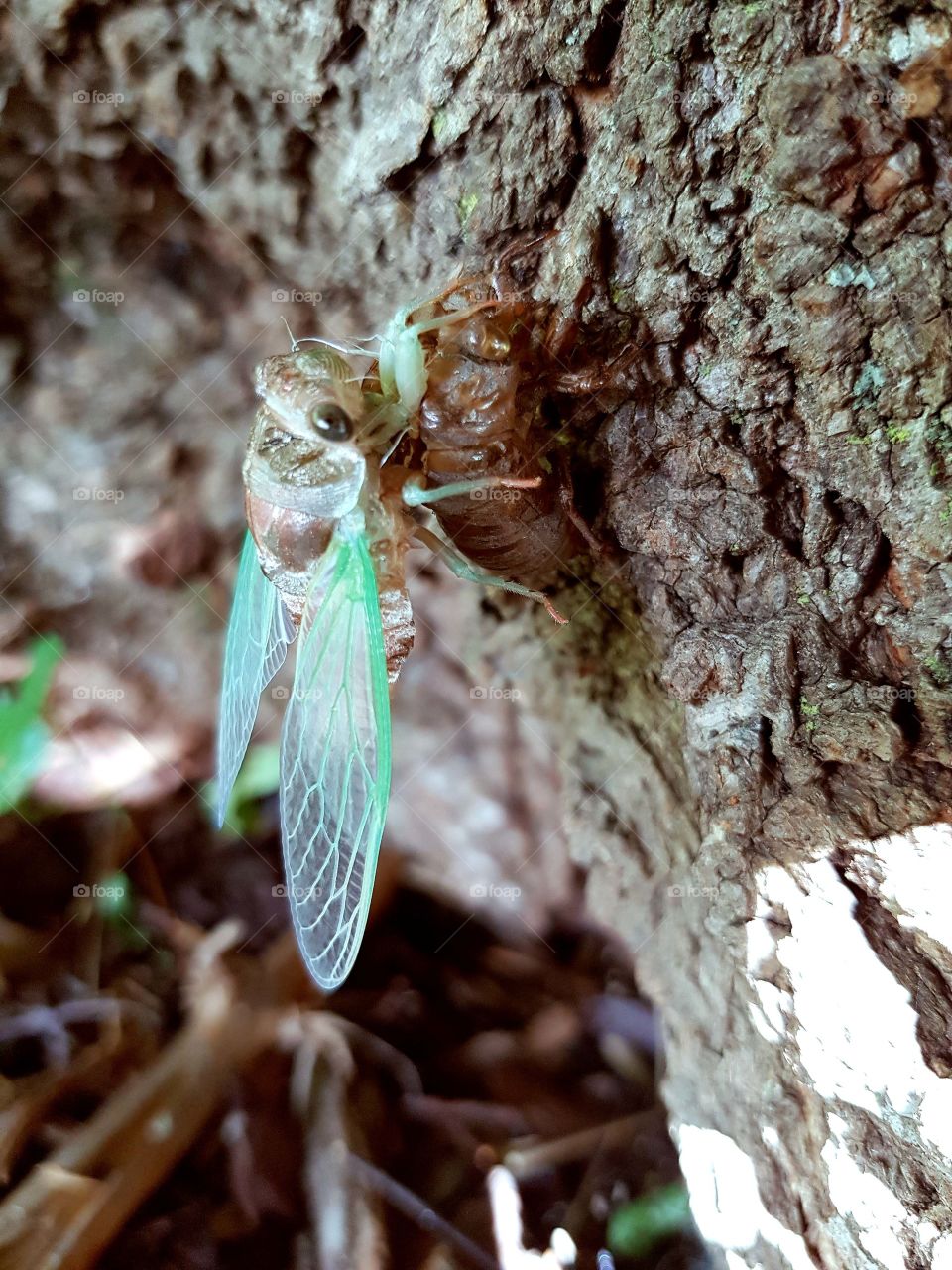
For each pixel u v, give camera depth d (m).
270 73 0.09
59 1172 0.10
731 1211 0.09
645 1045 0.13
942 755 0.07
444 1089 0.12
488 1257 0.11
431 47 0.08
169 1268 0.10
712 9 0.07
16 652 0.15
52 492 0.14
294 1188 0.11
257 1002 0.12
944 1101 0.07
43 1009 0.12
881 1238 0.07
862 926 0.07
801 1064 0.08
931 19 0.06
